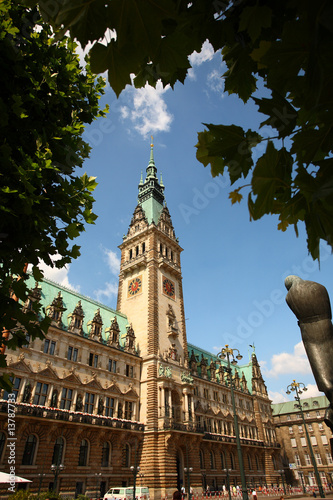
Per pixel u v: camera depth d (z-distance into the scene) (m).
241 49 3.30
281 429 112.38
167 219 83.00
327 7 1.86
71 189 8.66
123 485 46.97
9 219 7.15
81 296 61.03
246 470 76.62
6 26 7.60
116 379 53.41
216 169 3.14
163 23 2.72
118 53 2.66
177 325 67.06
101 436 45.69
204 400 73.56
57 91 9.15
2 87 7.82
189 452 56.22
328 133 2.60
